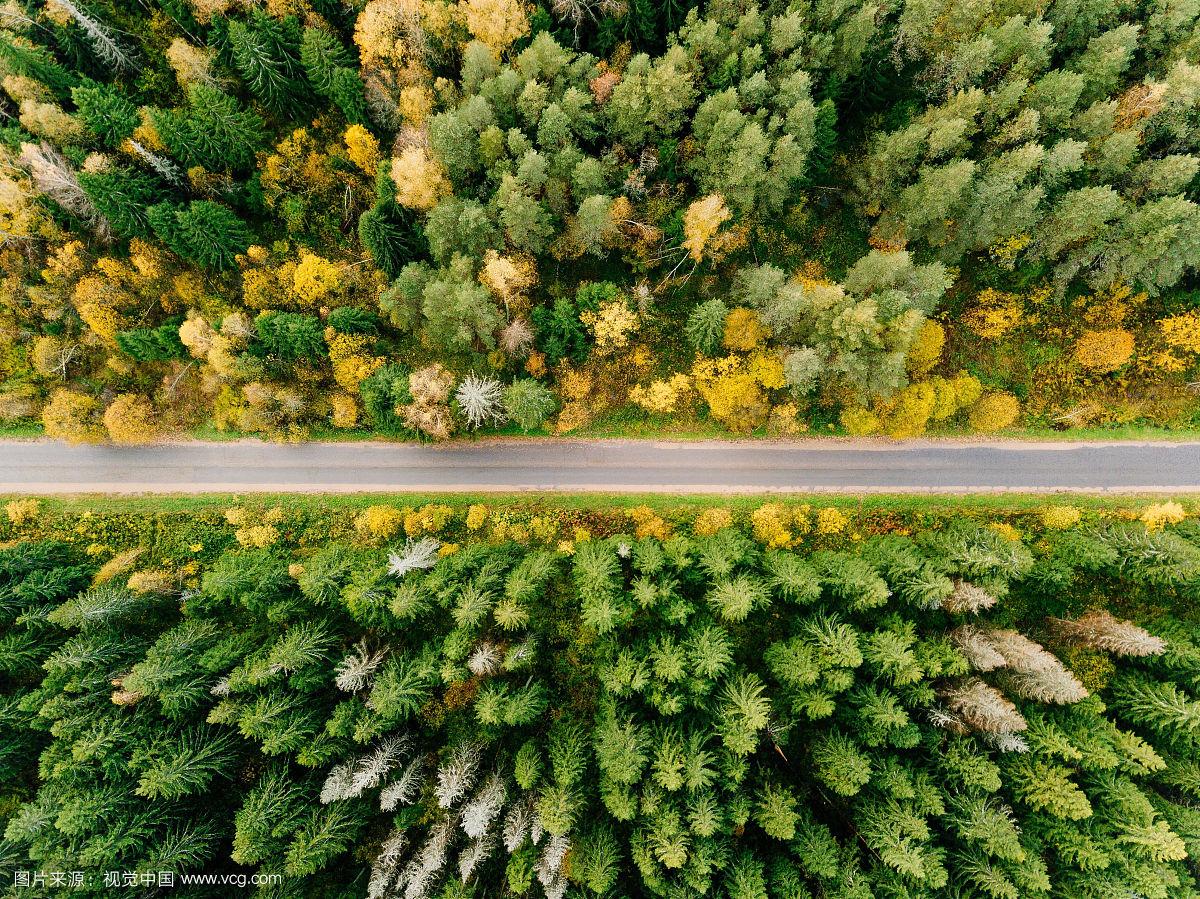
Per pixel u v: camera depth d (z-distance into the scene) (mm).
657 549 44656
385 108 45844
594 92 44375
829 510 51188
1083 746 37719
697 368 49156
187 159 45031
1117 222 44500
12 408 51250
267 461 53562
